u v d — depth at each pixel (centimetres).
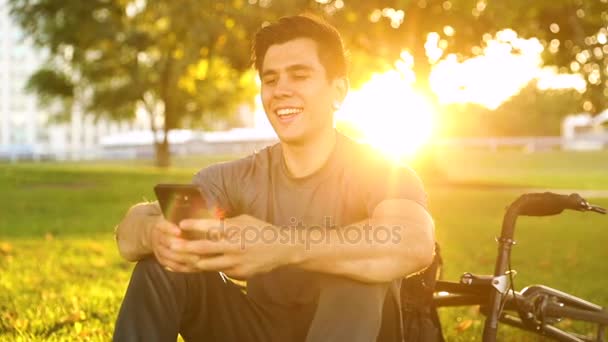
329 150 235
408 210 218
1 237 920
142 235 213
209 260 204
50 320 443
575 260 747
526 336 417
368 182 233
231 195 247
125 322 216
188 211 200
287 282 233
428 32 1608
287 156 236
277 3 1395
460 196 1647
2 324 435
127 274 630
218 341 239
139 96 3734
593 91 1680
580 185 2239
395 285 224
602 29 1633
